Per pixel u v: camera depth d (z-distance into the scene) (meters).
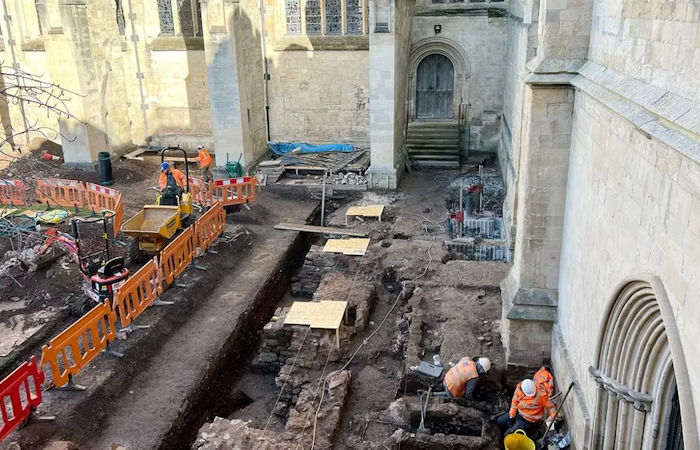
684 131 5.47
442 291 14.20
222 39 20.89
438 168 24.16
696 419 5.40
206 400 11.84
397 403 10.74
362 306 13.82
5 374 11.69
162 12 25.05
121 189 22.12
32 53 25.98
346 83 24.83
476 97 24.64
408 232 17.88
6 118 26.55
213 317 13.86
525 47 14.72
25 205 19.50
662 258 6.20
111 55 24.53
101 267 12.81
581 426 8.88
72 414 10.09
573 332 9.79
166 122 26.50
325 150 25.06
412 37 24.25
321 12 24.12
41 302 14.03
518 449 9.48
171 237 15.98
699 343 5.32
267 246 17.77
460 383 10.58
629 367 7.58
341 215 19.77
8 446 9.09
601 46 8.73
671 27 6.10
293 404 11.95
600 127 8.43
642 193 6.80
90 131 23.36
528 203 10.58
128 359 11.74
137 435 10.12
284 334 12.96
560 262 10.75
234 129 21.92
